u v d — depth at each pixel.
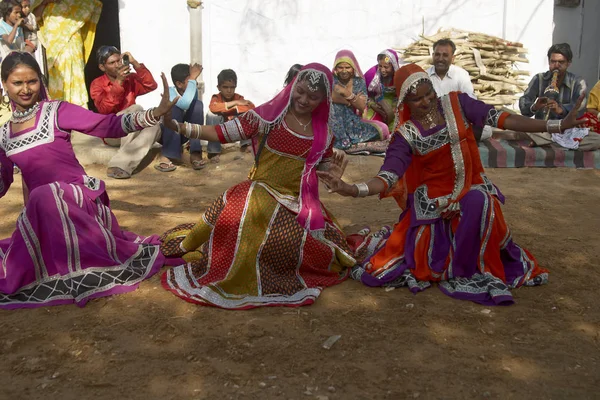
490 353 3.44
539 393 3.09
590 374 3.25
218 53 9.67
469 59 9.09
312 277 4.33
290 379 3.18
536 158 7.87
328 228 4.53
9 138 4.22
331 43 9.72
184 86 7.77
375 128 8.16
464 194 4.21
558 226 5.67
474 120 4.19
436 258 4.28
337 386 3.13
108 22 12.73
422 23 9.66
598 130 8.02
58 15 9.16
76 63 9.33
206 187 7.09
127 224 5.64
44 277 4.10
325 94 4.11
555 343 3.55
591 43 11.05
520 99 8.24
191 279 4.22
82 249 4.14
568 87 8.08
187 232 4.66
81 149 8.02
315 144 4.22
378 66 8.33
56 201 4.07
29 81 4.09
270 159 4.31
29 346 3.50
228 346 3.49
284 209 4.25
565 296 4.16
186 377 3.20
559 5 10.89
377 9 9.62
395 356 3.41
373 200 6.51
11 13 8.21
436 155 4.23
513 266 4.38
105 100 7.66
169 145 7.72
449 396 3.06
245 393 3.07
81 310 3.92
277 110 4.16
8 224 5.61
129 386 3.12
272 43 9.69
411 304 4.02
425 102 4.11
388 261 4.36
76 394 3.06
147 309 3.92
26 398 3.03
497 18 9.66
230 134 4.20
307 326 3.73
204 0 9.44
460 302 4.07
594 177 7.45
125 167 7.38
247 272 4.14
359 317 3.85
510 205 6.31
